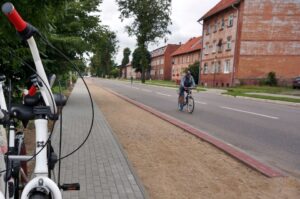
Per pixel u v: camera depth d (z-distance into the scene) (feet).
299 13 124.16
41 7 12.60
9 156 6.40
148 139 24.67
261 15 124.36
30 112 6.23
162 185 14.79
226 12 138.41
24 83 19.58
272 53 125.49
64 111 38.86
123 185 14.10
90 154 18.98
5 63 17.78
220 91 105.60
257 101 68.28
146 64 197.77
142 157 19.42
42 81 5.98
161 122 33.55
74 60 38.42
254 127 32.32
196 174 16.49
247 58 126.21
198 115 41.24
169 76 286.46
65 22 35.70
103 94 76.59
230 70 133.08
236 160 19.21
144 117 37.17
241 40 125.59
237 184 15.15
